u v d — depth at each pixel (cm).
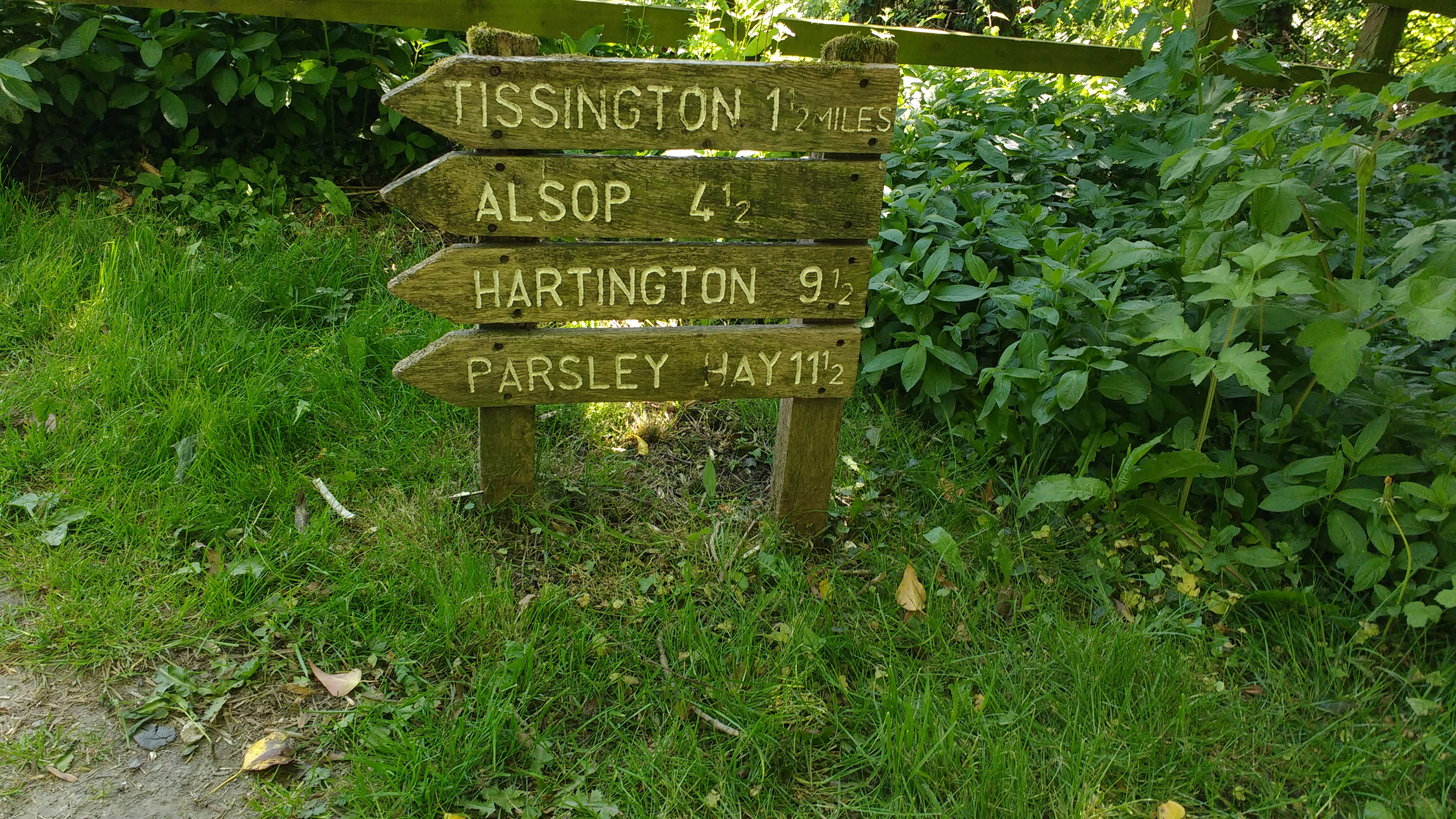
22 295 331
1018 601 265
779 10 466
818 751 218
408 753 204
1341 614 261
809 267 257
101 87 390
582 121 232
